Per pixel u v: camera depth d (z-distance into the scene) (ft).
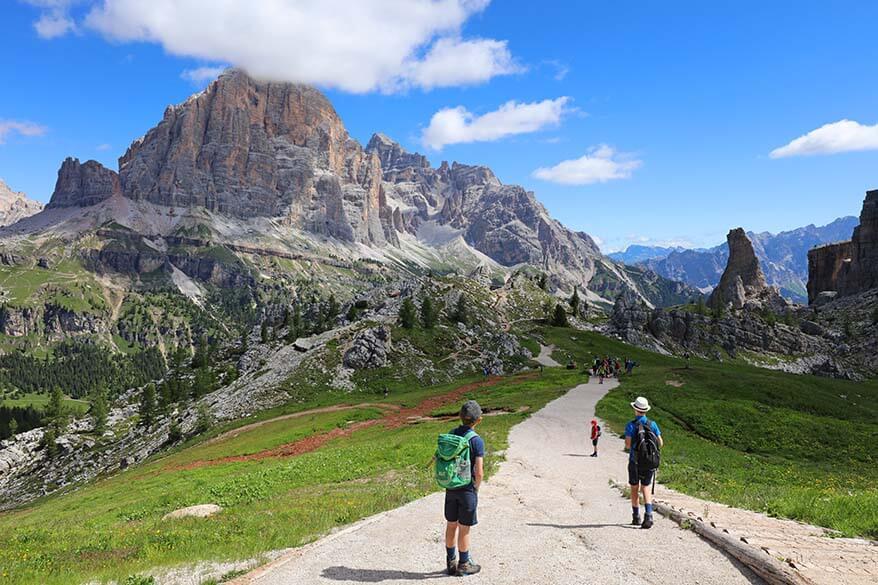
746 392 234.17
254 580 34.63
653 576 34.83
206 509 74.74
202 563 41.01
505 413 188.34
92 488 248.32
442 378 367.45
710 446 141.79
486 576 35.04
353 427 228.63
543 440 130.00
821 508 53.16
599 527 48.32
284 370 373.81
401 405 270.87
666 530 46.85
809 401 231.09
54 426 535.19
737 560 37.78
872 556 36.17
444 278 620.08
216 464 197.16
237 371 505.66
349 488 81.71
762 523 47.80
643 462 48.21
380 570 36.24
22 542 67.00
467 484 35.29
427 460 103.71
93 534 67.72
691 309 646.74
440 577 34.83
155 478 188.03
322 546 42.06
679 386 237.66
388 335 392.06
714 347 527.81
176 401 495.00
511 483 76.23
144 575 38.83
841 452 149.59
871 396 308.19
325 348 388.16
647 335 523.29
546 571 35.88
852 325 629.92
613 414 172.65
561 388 243.60
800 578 31.09
